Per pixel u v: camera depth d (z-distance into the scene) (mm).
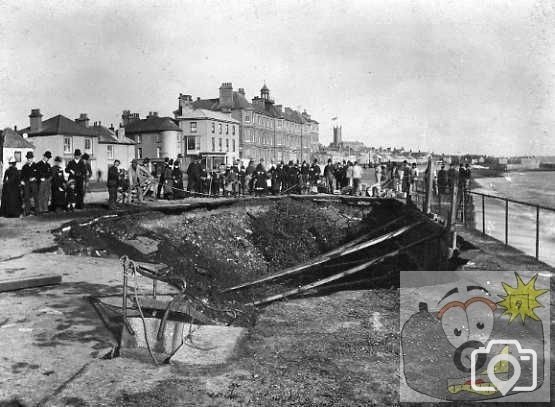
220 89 73188
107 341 5320
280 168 27203
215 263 15203
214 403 4156
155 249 12961
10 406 3879
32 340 5230
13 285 7062
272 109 86688
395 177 26438
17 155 46312
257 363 5199
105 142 58906
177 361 4910
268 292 14078
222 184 26625
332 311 8844
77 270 8516
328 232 22234
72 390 4188
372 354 5691
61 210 15758
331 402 4375
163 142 62938
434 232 13375
